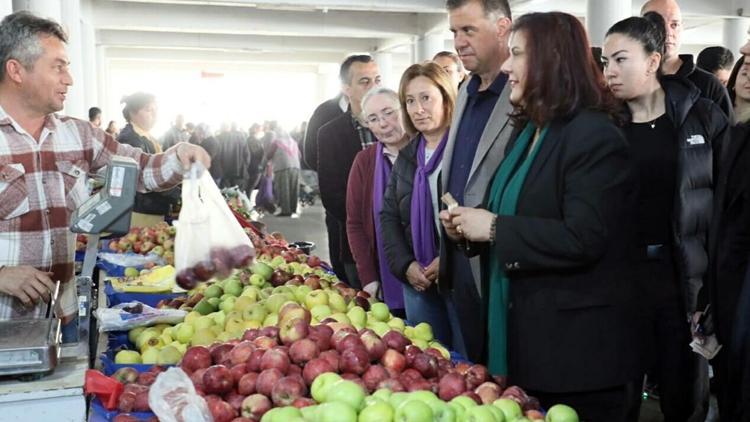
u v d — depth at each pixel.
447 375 1.92
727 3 15.09
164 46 19.06
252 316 2.54
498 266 2.23
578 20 2.17
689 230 3.09
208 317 2.57
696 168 3.06
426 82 3.16
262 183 15.32
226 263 2.06
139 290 3.17
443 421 1.65
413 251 3.31
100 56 18.70
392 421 1.62
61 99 2.46
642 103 3.15
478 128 2.87
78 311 2.16
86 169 2.64
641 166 3.10
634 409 2.35
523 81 2.15
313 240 11.27
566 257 2.05
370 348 2.00
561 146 2.11
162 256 4.14
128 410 1.81
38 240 2.51
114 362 2.34
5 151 2.45
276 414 1.69
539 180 2.15
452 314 3.09
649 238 3.14
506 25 2.79
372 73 4.24
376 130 3.58
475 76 2.92
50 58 2.40
